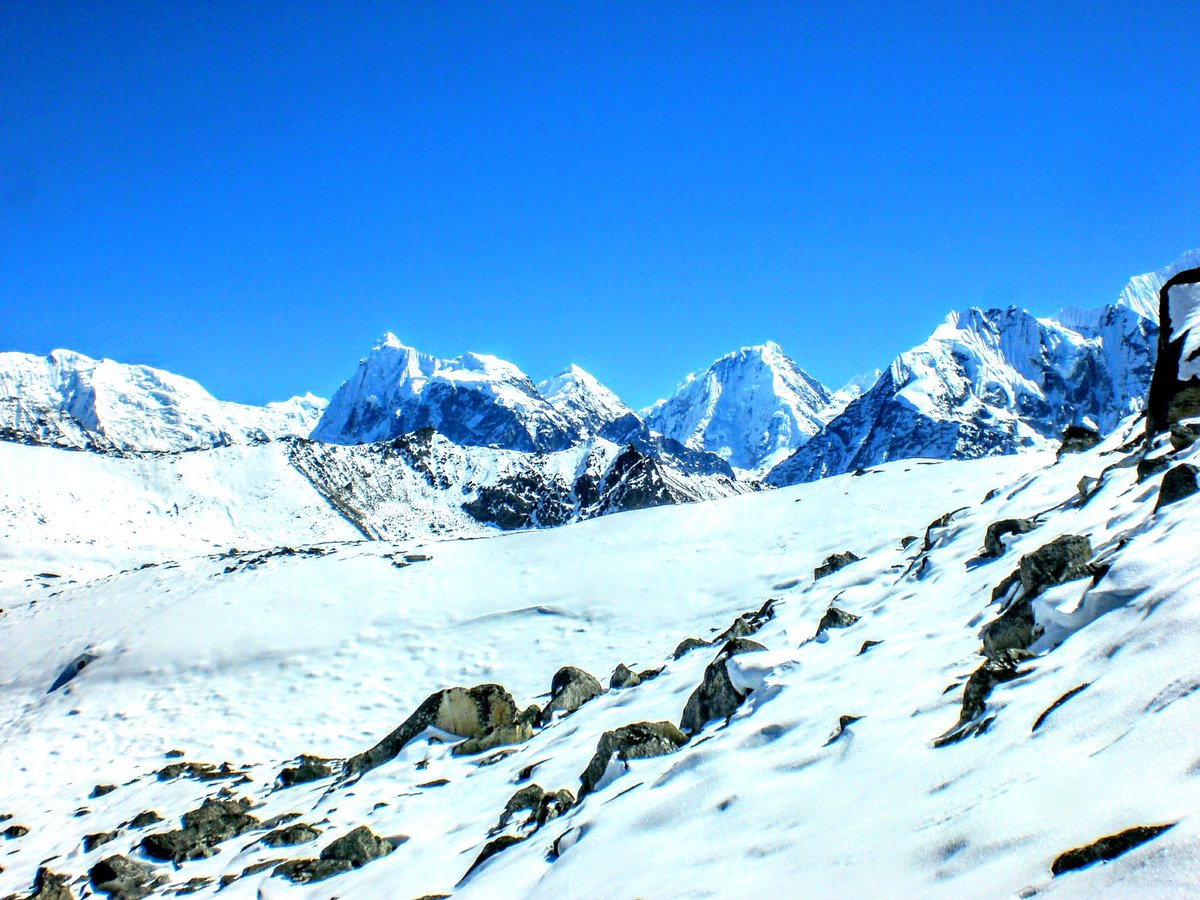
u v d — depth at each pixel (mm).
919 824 5566
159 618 38844
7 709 33906
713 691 12375
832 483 43250
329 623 36625
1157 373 18969
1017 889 4305
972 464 39594
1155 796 4461
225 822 15820
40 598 47844
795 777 7586
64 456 113438
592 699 18406
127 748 28203
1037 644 8039
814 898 5223
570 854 8000
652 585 34969
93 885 13891
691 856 6773
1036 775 5383
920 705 8023
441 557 43781
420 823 12648
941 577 14773
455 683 30203
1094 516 12945
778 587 30859
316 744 26922
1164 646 6016
